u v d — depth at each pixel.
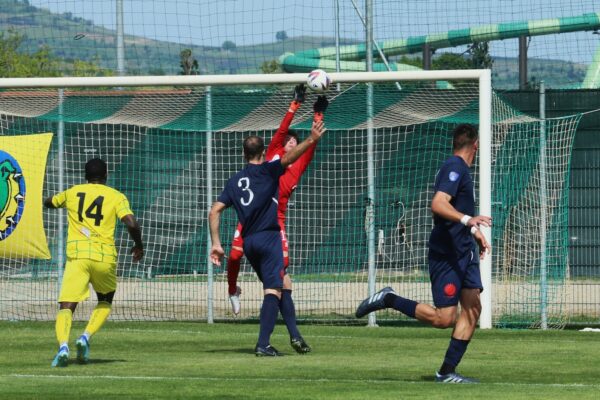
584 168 53.00
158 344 36.56
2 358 31.62
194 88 51.28
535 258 47.88
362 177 52.69
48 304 53.16
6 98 48.69
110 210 29.81
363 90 47.03
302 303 52.44
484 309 43.59
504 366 29.70
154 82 46.38
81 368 28.66
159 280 54.47
